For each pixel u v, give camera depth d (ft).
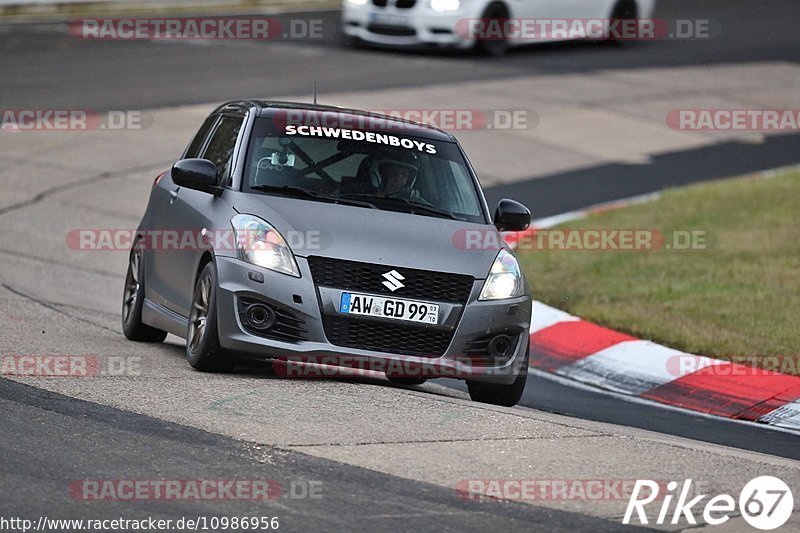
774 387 115.14
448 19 294.25
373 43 313.32
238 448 74.33
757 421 107.96
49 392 84.48
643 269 161.58
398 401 89.10
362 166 103.65
